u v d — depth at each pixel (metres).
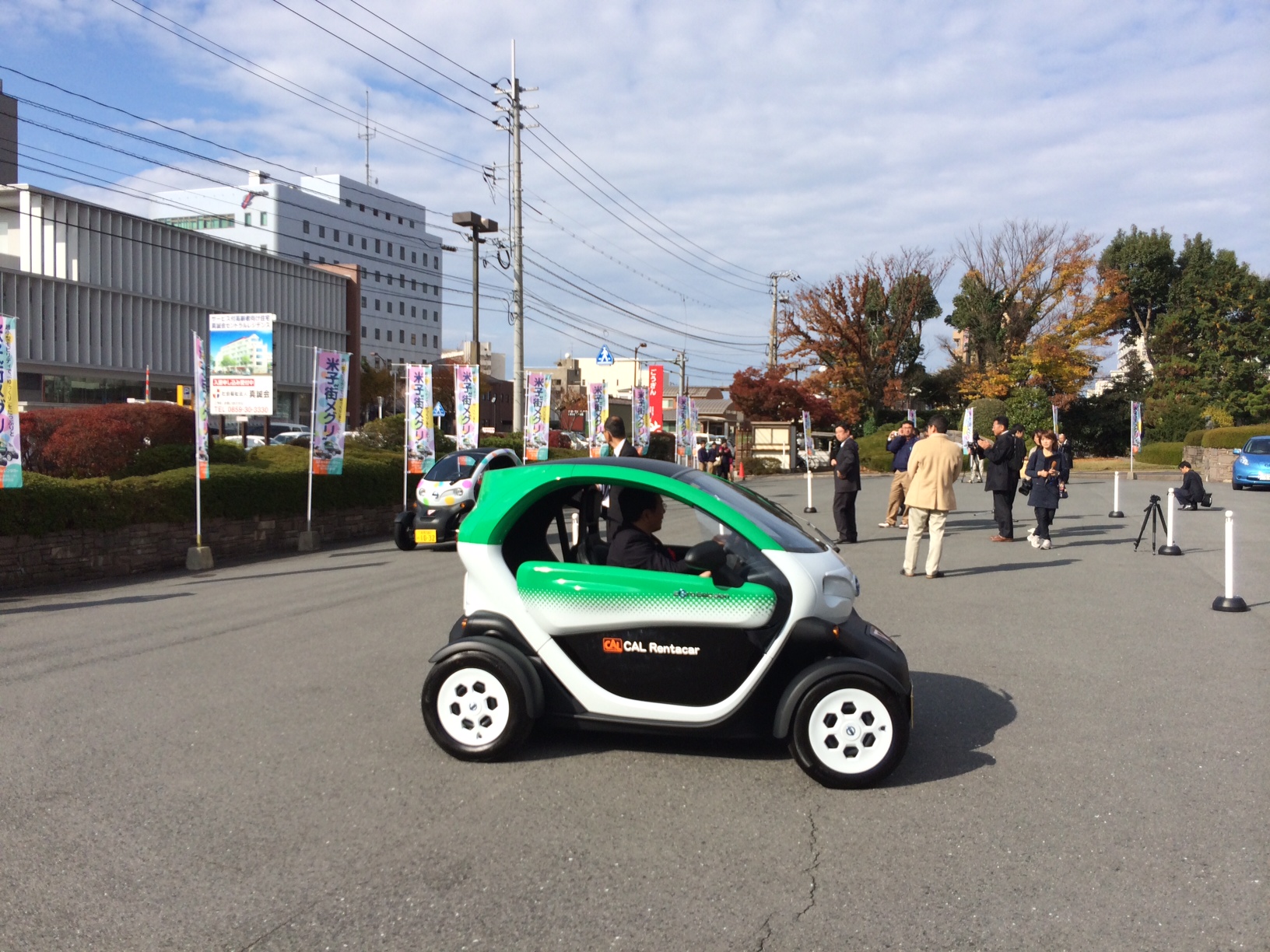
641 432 28.53
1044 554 13.79
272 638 8.60
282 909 3.64
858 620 5.48
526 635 5.29
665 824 4.42
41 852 4.16
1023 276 54.25
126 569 13.32
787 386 53.88
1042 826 4.35
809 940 3.38
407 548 16.12
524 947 3.35
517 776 5.05
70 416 16.36
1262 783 4.83
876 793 4.79
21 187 46.88
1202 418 53.94
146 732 5.84
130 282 51.19
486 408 77.69
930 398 60.53
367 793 4.81
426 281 118.44
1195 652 7.69
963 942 3.36
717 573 5.11
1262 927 3.43
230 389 16.97
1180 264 62.75
